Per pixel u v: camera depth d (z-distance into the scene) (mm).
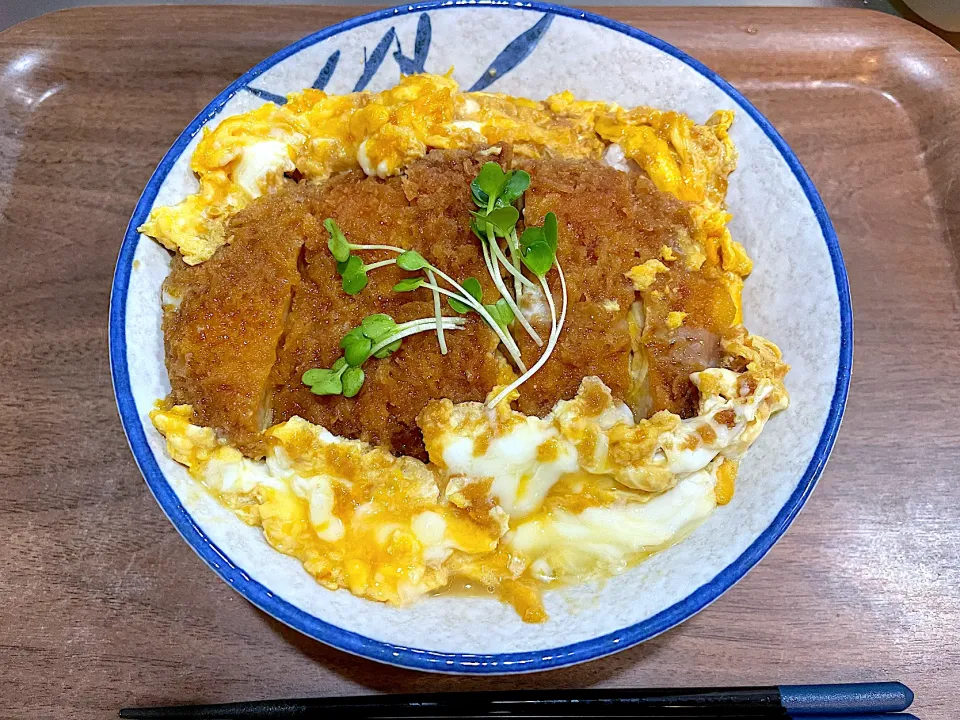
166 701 220
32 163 275
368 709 213
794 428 224
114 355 218
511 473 212
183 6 293
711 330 231
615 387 227
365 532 213
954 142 277
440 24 257
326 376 218
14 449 242
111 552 233
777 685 220
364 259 233
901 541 236
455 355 224
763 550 204
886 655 225
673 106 262
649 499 220
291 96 254
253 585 200
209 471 217
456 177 240
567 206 233
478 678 222
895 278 265
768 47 290
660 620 196
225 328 221
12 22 329
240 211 246
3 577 229
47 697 220
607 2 309
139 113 282
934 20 333
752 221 251
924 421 249
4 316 257
